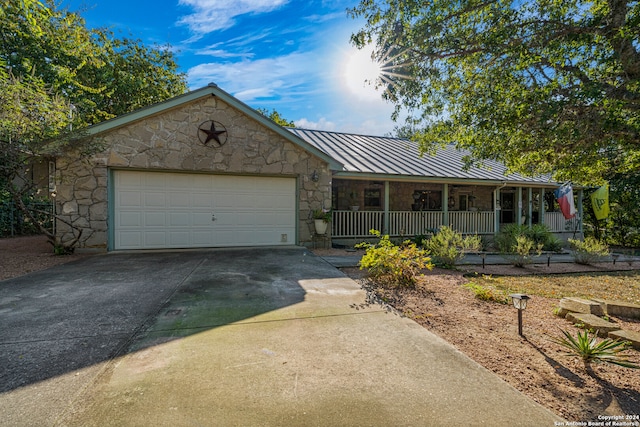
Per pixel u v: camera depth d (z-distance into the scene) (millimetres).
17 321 3285
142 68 16234
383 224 10891
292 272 5832
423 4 5484
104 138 7562
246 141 8609
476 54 5777
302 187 9172
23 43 10578
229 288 4672
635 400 2174
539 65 5449
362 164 10672
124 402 1966
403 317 3658
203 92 8109
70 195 7453
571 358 2758
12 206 11430
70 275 5367
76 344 2771
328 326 3314
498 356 2770
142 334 3004
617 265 8586
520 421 1887
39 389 2090
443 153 14453
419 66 6254
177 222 8266
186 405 1948
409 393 2139
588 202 16281
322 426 1787
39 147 6461
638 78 4402
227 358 2568
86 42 9602
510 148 6195
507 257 8289
